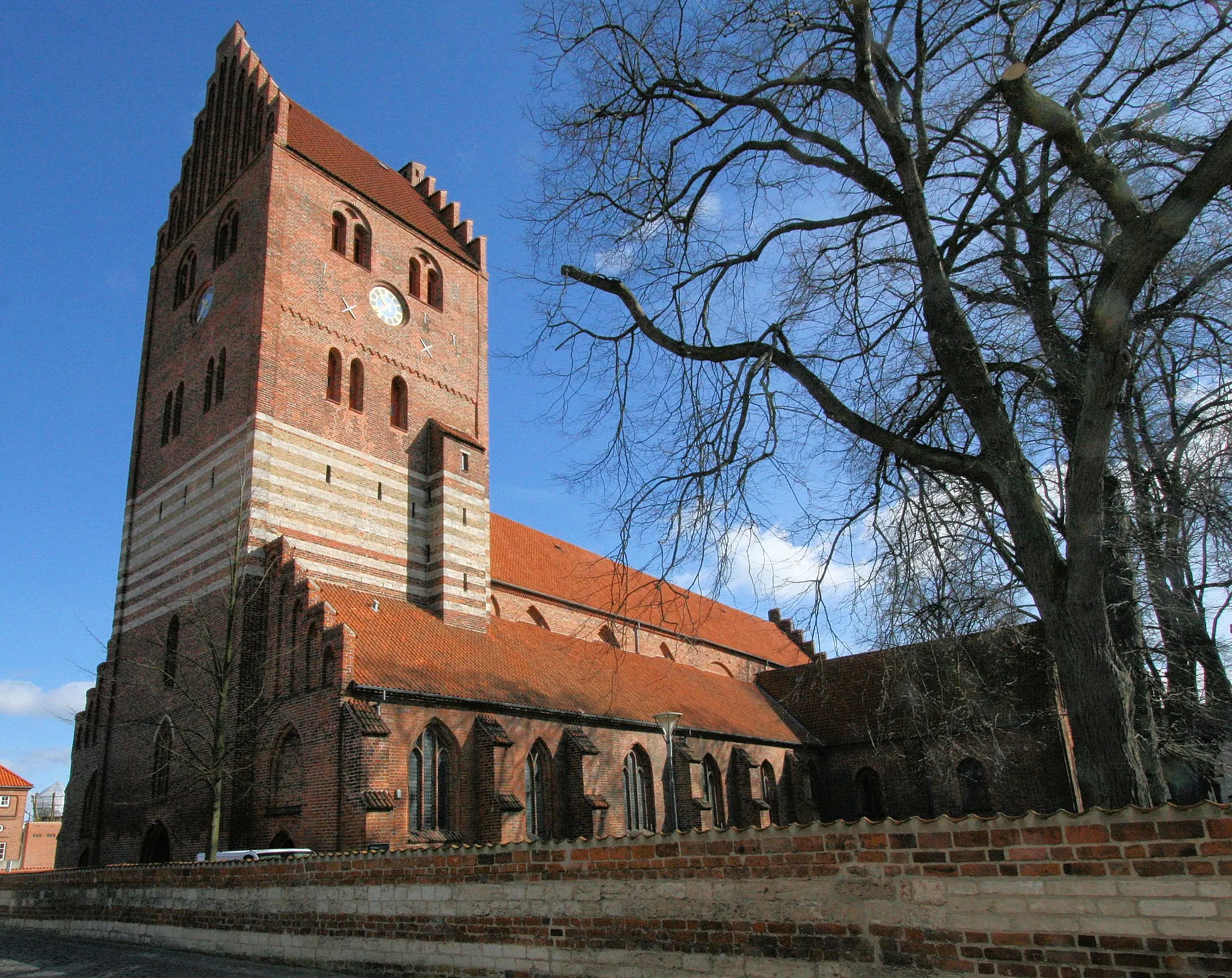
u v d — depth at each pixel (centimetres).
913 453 1310
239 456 3161
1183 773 1877
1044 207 1511
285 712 2736
